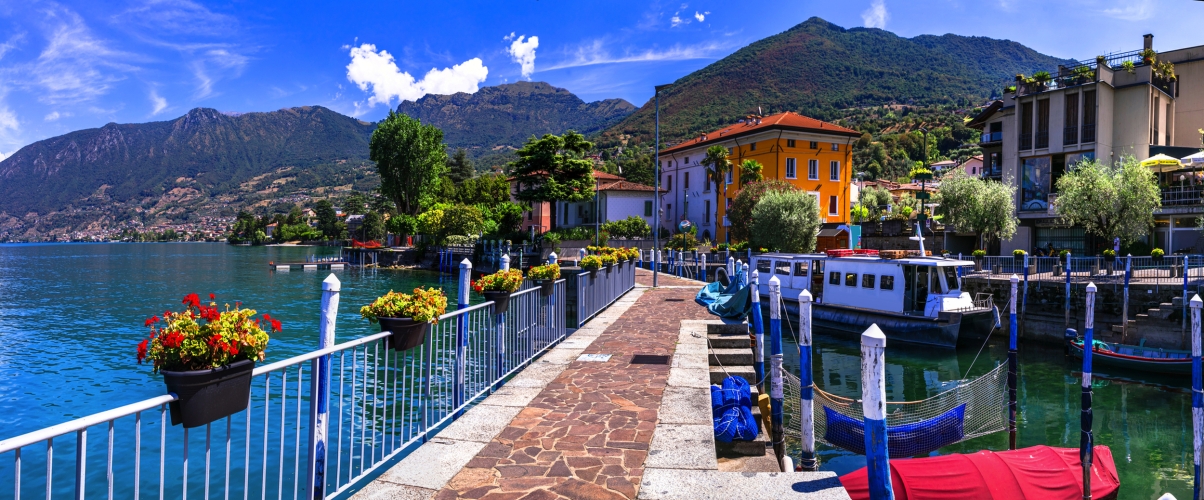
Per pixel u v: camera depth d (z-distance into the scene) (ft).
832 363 76.59
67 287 173.47
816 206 150.10
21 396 57.21
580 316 48.34
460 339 25.63
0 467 40.32
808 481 17.07
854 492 30.27
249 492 36.45
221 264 294.46
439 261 245.65
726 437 27.32
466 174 407.03
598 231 180.34
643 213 222.69
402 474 17.93
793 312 96.89
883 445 14.73
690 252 158.61
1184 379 66.28
